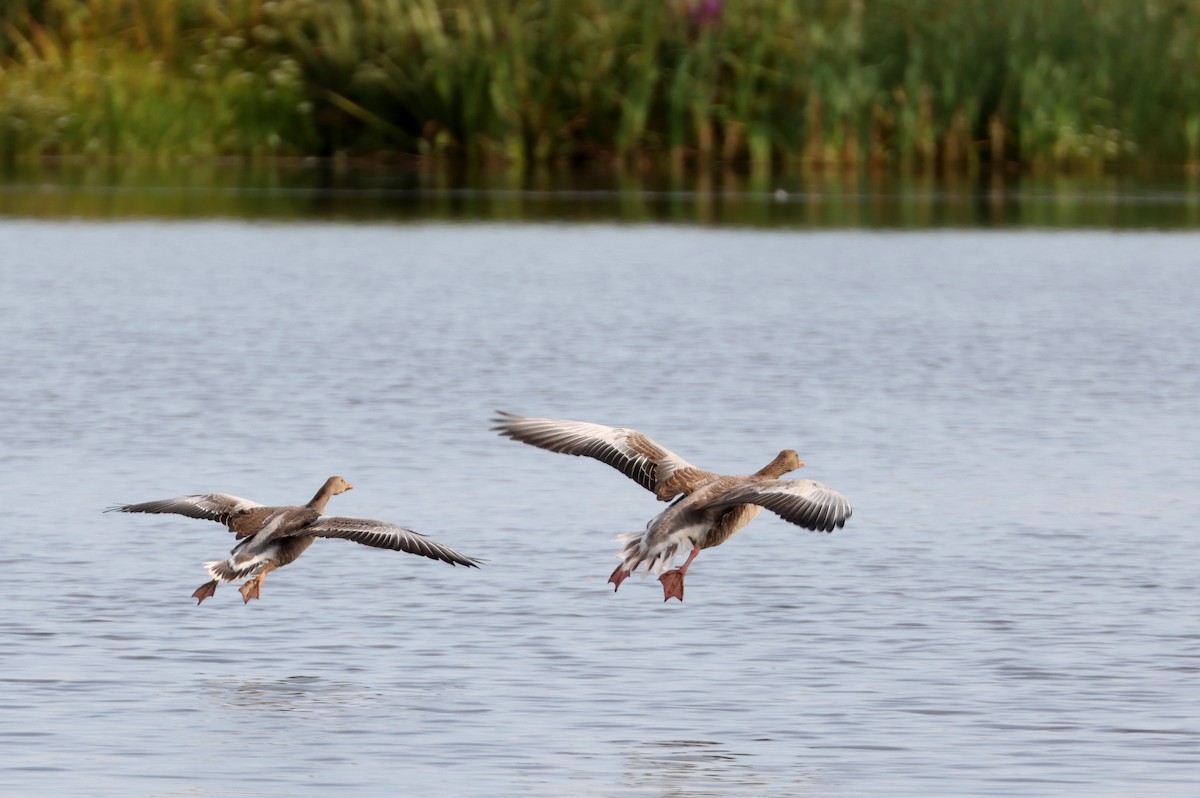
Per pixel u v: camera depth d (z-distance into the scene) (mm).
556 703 12906
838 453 20891
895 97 50312
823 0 50250
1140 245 38812
